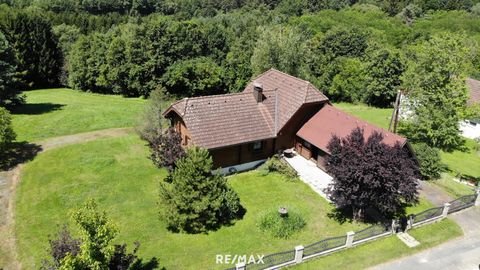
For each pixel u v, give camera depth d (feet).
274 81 120.57
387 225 78.69
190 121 99.40
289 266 68.03
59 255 52.06
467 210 87.51
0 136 99.35
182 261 69.87
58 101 171.12
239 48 208.85
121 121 138.10
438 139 124.77
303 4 366.22
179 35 196.03
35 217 80.38
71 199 87.10
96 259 49.67
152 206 86.33
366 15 325.42
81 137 120.78
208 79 187.52
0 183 92.02
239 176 102.27
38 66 211.82
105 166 102.27
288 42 173.68
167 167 94.53
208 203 77.51
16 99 147.33
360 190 75.87
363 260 70.28
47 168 99.76
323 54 220.23
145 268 67.62
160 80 190.80
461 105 120.16
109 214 82.58
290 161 108.68
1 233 75.15
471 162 121.29
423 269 68.74
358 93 197.47
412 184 76.54
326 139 101.35
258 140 103.35
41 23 208.44
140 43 190.90
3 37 144.97
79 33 238.68
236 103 107.14
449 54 120.26
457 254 72.90
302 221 81.51
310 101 108.58
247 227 80.74
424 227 80.64
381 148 75.66
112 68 196.03
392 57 185.06
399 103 127.54
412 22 321.52
